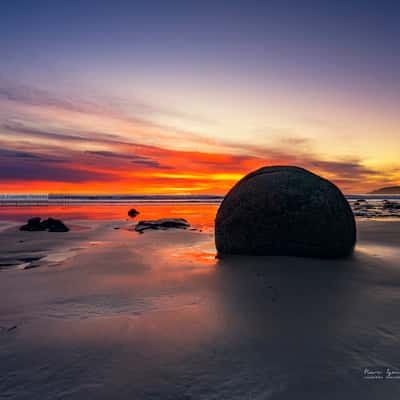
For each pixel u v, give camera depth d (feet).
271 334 7.26
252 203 15.53
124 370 5.82
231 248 16.19
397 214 49.57
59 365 5.99
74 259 16.53
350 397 5.06
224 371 5.79
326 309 8.80
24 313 8.72
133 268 14.26
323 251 14.76
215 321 8.01
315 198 14.88
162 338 7.09
